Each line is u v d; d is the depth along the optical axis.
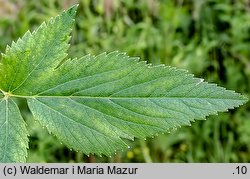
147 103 0.20
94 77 0.20
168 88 0.20
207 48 0.85
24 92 0.21
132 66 0.20
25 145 0.20
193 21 0.88
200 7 0.88
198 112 0.20
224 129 0.81
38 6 0.83
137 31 0.86
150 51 0.85
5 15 0.80
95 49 0.81
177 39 0.87
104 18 0.85
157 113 0.20
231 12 0.89
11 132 0.20
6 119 0.20
